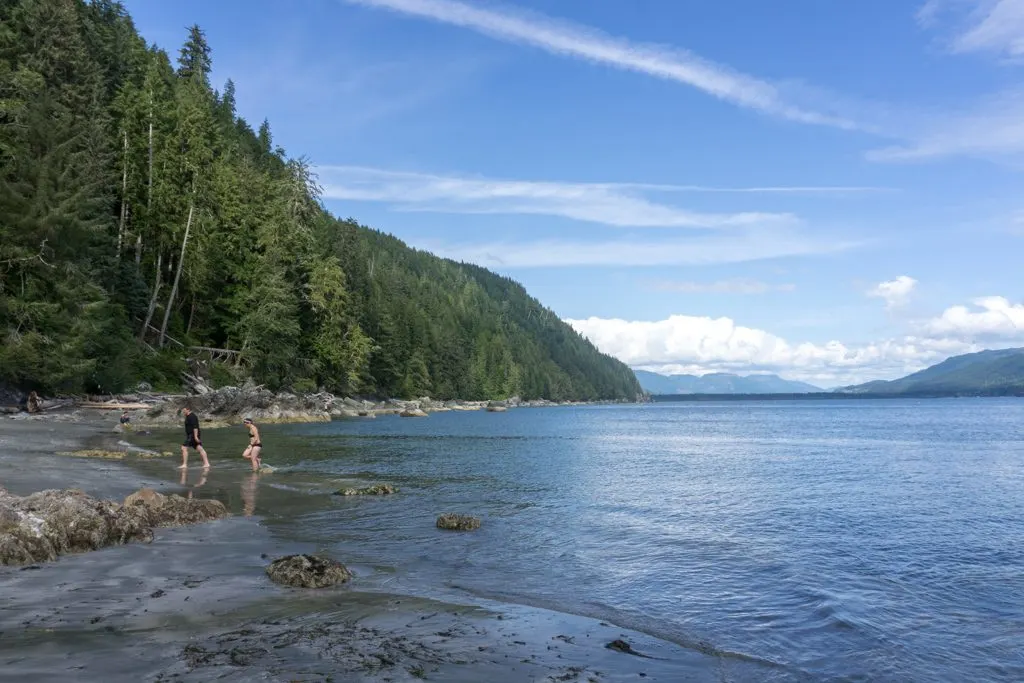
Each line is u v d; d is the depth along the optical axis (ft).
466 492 61.72
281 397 198.59
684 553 37.40
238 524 42.75
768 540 41.14
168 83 262.06
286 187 255.50
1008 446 137.90
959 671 20.99
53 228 129.18
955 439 163.43
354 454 98.32
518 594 28.86
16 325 126.31
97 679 17.26
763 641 23.44
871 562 35.65
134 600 25.20
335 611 24.86
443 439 138.72
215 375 198.59
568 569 33.55
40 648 19.54
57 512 33.65
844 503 57.36
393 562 34.14
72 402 136.67
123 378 155.22
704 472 83.46
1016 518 50.16
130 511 37.96
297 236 251.39
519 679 18.92
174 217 195.83
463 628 23.52
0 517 31.24
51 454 72.90
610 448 127.65
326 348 252.83
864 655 22.18
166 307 200.34
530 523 46.14
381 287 403.95
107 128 184.85
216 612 24.11
